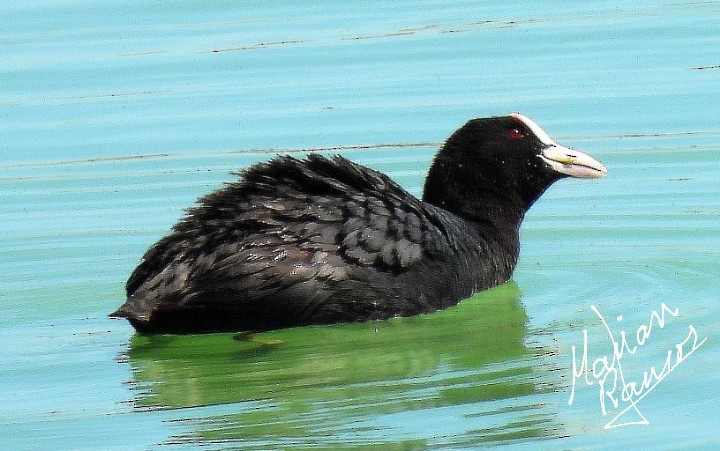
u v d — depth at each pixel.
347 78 21.52
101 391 12.07
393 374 12.35
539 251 15.92
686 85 20.67
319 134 19.59
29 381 12.35
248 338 12.98
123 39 23.50
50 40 23.61
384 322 13.43
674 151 18.80
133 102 20.95
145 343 13.22
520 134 15.14
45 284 15.07
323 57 22.36
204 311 12.71
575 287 14.63
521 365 12.47
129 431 11.16
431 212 14.16
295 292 12.85
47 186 18.44
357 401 11.66
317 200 13.31
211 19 24.47
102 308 14.29
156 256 13.02
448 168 15.08
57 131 20.12
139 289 12.74
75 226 17.00
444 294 13.91
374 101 20.61
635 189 17.80
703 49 22.03
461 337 13.24
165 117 20.42
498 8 24.70
